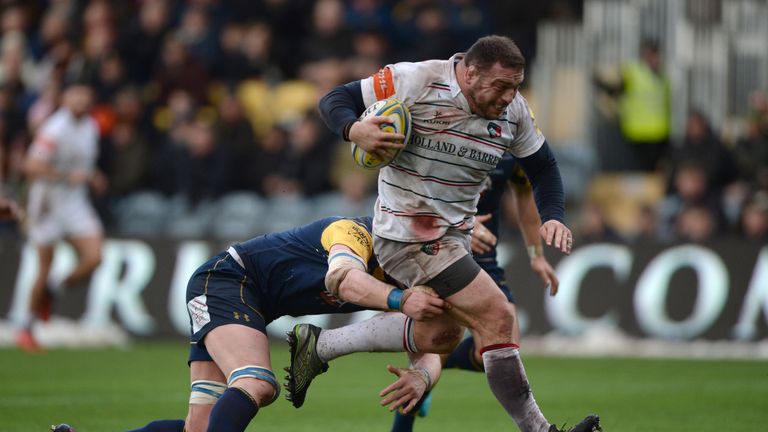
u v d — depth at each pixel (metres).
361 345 18.56
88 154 43.53
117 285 48.50
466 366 23.39
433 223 17.67
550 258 45.66
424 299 17.00
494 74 16.78
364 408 28.36
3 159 55.81
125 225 53.81
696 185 47.72
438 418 26.52
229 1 61.41
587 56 57.06
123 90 57.03
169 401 29.25
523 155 18.53
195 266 48.03
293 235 18.98
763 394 31.31
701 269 44.03
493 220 23.69
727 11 55.72
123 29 61.84
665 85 54.12
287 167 52.78
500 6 59.75
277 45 60.66
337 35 57.16
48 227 43.16
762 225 46.59
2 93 58.38
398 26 57.66
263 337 17.86
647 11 56.28
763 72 55.19
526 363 40.56
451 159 17.44
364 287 17.44
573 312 45.03
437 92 17.25
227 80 58.56
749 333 43.16
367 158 17.22
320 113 17.81
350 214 50.22
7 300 48.84
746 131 51.06
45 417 26.08
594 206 48.34
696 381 34.62
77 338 48.25
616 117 54.81
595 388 32.81
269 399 17.36
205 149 53.59
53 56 62.12
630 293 44.66
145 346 46.75
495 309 17.41
